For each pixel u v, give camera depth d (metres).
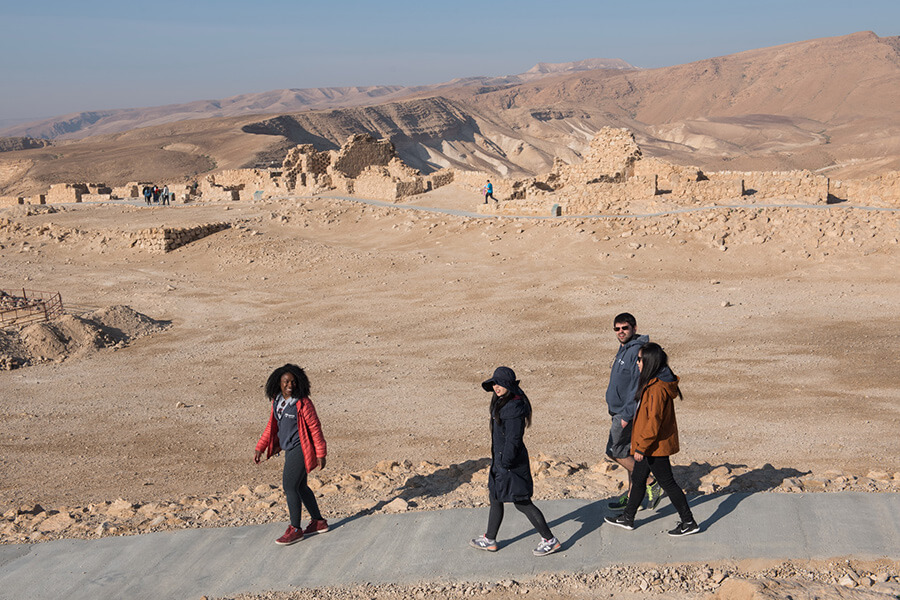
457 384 19.95
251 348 25.22
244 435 16.53
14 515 10.29
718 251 31.80
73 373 23.31
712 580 6.62
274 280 34.75
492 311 27.48
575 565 7.10
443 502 9.12
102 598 7.15
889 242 29.89
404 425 16.62
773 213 33.50
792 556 6.89
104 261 39.94
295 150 56.28
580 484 9.55
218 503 10.13
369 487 10.29
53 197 63.88
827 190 35.25
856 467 11.62
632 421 7.49
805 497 8.11
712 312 25.39
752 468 10.23
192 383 21.48
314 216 44.44
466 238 37.66
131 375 22.77
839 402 16.52
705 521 7.71
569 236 35.03
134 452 15.56
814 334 22.41
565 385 19.33
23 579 7.61
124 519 9.55
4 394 21.08
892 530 7.21
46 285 35.47
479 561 7.34
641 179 37.59
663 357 7.07
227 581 7.33
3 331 25.64
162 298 32.59
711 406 16.81
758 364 20.00
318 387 20.33
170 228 40.97
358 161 54.47
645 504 8.27
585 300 27.83
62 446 16.19
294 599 6.89
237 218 45.59
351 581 7.15
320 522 8.30
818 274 28.72
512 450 7.06
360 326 26.97
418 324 26.69
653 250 32.44
